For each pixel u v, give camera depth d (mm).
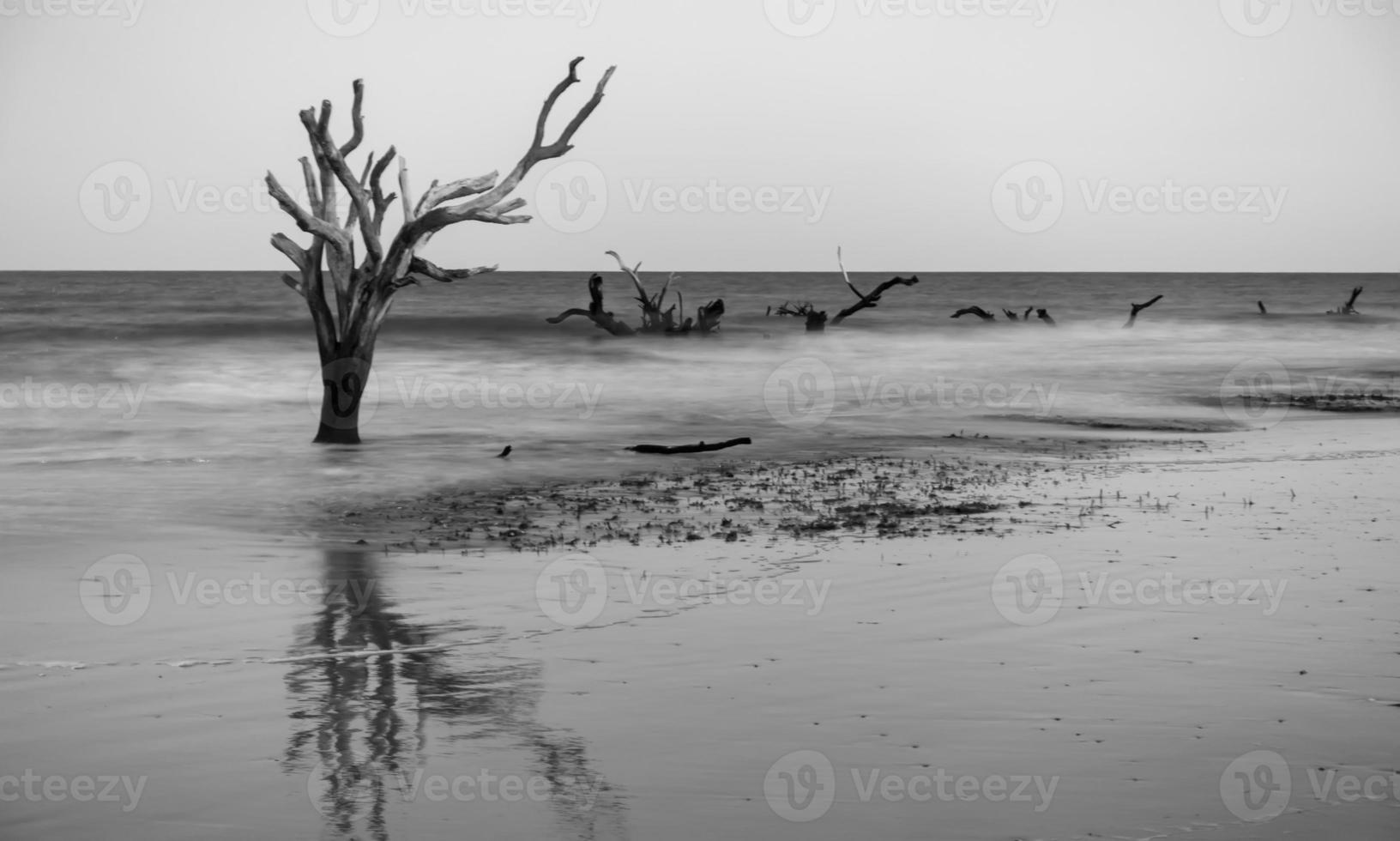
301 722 7328
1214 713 7438
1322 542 13031
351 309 21984
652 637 9312
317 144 21203
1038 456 21172
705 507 15719
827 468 19594
